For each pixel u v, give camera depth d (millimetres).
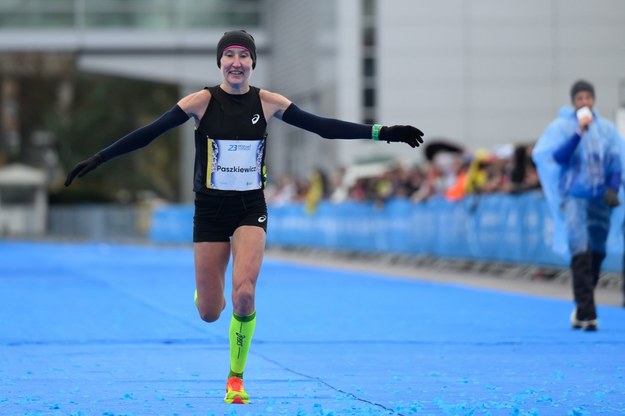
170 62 108562
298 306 37000
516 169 49688
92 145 165625
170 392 19031
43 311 35219
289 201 82625
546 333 28375
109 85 164250
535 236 47062
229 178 18047
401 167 64438
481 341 26703
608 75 94875
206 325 30469
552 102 94750
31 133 166250
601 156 28531
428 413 16844
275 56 108812
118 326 30391
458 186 54344
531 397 18375
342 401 18094
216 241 18312
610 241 30188
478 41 94375
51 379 20562
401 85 94062
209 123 18031
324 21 96500
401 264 62375
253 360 23391
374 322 31547
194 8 108562
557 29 94562
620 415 16641
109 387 19594
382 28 93750
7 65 144875
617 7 94500
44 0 107812
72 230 125750
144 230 112312
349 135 18406
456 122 94312
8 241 121562
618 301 38031
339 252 70688
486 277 51031
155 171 167875
